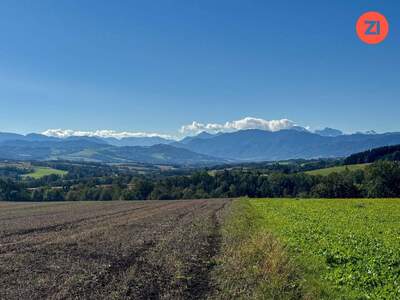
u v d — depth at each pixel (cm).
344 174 13500
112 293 1384
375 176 11794
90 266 1811
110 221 3991
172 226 3406
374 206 6228
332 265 1842
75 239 2638
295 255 1969
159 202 8894
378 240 2536
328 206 6175
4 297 1344
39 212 5572
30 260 1950
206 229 3125
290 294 1336
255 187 14325
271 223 3481
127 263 1878
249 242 2172
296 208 5650
